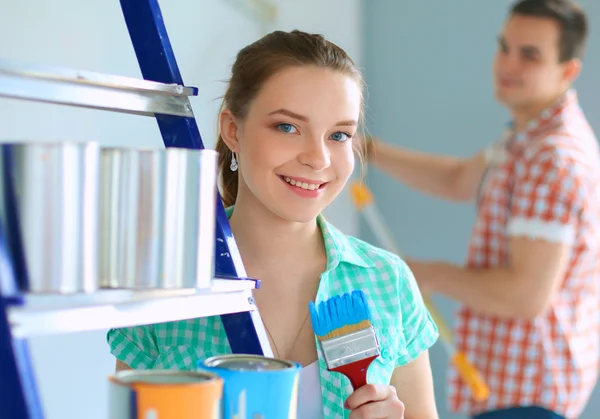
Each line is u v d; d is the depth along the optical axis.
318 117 1.07
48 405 1.55
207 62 2.05
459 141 2.88
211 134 2.07
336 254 1.18
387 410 0.98
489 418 2.19
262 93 1.09
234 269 1.01
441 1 2.88
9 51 1.43
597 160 2.20
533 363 2.13
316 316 0.97
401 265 1.25
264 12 2.35
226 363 0.81
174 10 1.89
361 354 0.97
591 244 2.13
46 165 0.67
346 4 2.85
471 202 2.85
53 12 1.54
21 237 0.67
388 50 2.95
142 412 0.68
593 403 2.70
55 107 1.55
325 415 1.12
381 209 2.98
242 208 1.19
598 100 2.71
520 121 2.29
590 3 2.70
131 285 0.73
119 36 1.75
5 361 0.66
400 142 2.95
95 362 1.70
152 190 0.73
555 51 2.17
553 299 2.13
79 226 0.69
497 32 2.81
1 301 0.66
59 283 0.68
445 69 2.89
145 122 1.83
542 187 2.07
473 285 2.14
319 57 1.08
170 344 1.14
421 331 1.25
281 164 1.08
